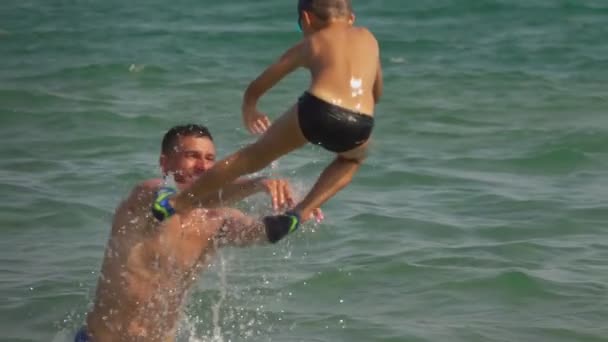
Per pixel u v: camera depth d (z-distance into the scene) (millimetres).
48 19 51750
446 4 52875
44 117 34125
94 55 43531
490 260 21734
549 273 21109
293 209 15203
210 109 35000
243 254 22219
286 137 14633
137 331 17016
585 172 28594
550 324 18922
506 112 34719
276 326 18984
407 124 33438
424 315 19391
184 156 16609
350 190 26781
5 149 30781
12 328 18906
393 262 21609
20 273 21312
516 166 29109
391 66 41469
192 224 16969
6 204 25375
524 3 52625
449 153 30328
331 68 14602
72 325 19016
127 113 34344
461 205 25578
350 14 15391
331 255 22203
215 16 51531
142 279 16891
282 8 52875
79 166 29016
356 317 19312
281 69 15062
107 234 23641
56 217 24594
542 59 42406
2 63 42375
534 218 24469
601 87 37844
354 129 14445
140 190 16922
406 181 27578
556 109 35031
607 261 21750
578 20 49219
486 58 42688
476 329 18734
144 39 46688
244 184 15719
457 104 35719
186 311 19375
